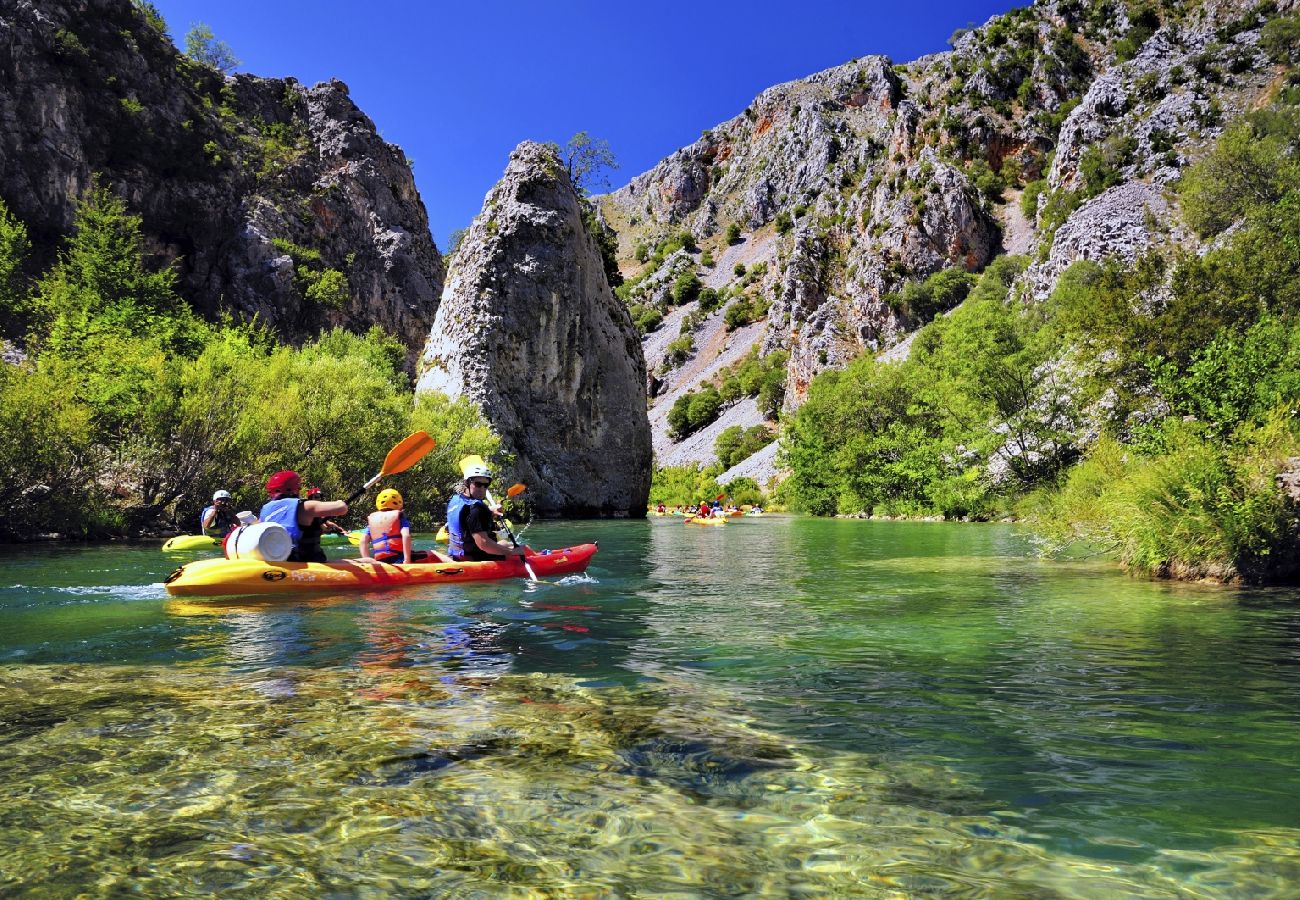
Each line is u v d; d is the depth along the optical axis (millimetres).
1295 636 5141
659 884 1786
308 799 2318
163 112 51500
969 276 80188
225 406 17500
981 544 15500
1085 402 23859
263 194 58469
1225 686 3801
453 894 1739
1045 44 97625
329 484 20031
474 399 32250
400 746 2832
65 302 31625
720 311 140500
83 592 7359
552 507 34062
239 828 2105
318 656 4555
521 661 4410
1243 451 8336
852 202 100562
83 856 1928
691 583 8539
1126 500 9320
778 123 191000
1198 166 43625
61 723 3133
